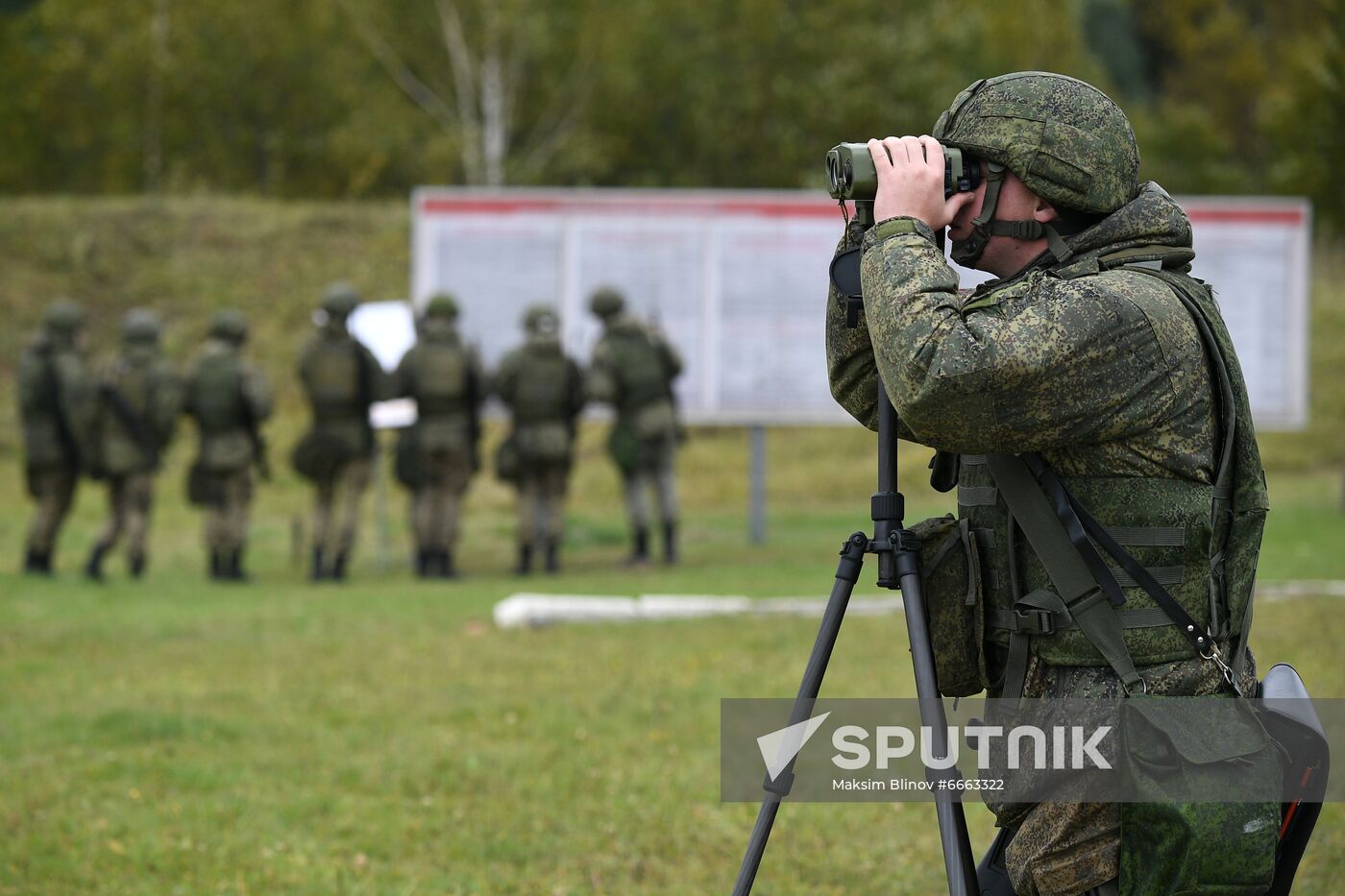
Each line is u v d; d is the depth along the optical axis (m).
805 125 84.62
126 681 23.61
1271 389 45.28
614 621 28.69
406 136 81.94
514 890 14.00
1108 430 7.39
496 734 19.83
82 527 49.44
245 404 38.59
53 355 37.66
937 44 88.75
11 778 17.53
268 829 15.81
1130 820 7.34
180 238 71.44
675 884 14.06
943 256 7.67
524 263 44.56
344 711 21.23
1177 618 7.50
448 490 39.47
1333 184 50.22
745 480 55.88
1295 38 106.19
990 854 8.72
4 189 81.31
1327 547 38.56
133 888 13.87
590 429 61.56
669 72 85.50
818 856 14.80
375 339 43.19
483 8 79.44
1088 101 7.95
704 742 19.08
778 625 27.55
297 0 82.25
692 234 44.38
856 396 8.59
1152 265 7.84
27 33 84.25
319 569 39.16
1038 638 7.71
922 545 8.34
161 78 80.88
